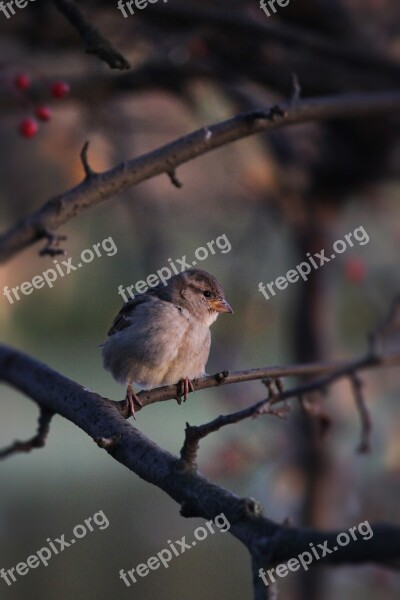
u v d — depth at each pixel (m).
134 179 6.91
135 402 6.82
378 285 13.80
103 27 10.90
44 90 10.66
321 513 12.77
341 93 11.67
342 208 13.38
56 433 18.81
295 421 12.95
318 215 13.20
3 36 11.15
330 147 12.62
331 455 12.93
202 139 7.14
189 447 5.38
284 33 10.60
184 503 5.24
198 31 10.56
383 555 4.00
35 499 16.25
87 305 17.27
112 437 5.85
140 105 12.19
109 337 8.70
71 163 12.58
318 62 11.55
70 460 18.08
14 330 17.22
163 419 17.70
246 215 13.08
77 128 12.12
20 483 16.95
